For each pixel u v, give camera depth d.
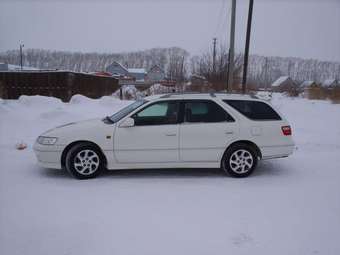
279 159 7.08
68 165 5.35
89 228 3.64
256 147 5.66
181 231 3.59
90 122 5.80
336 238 3.45
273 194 4.81
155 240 3.38
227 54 22.77
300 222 3.84
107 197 4.60
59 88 19.64
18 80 19.95
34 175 5.62
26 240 3.36
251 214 4.07
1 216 3.93
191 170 6.11
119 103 14.34
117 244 3.29
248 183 5.34
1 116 9.98
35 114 11.05
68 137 5.34
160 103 5.55
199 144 5.48
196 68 26.09
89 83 22.45
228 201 4.50
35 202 4.39
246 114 5.66
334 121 12.73
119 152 5.39
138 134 5.39
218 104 5.62
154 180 5.45
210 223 3.79
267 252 3.17
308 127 11.16
